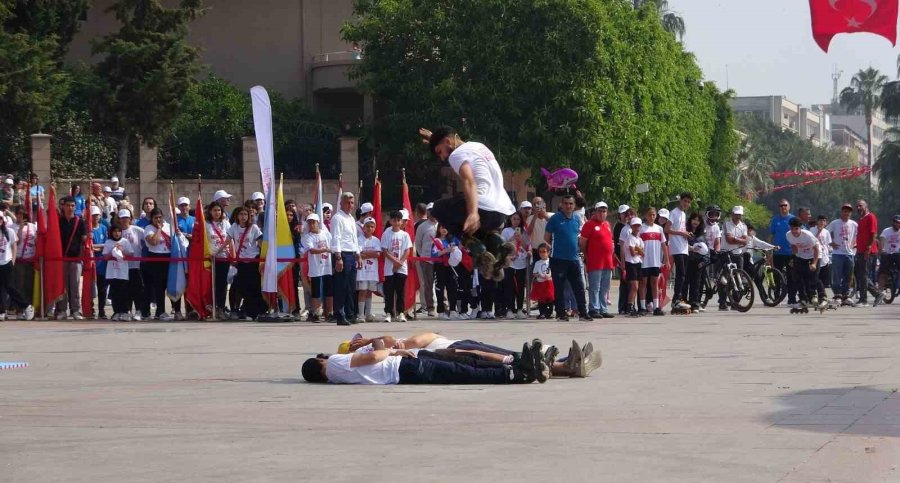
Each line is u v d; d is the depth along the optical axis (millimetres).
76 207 25547
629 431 7590
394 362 10500
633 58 40938
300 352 14055
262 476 6371
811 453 6684
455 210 8602
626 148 40000
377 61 41844
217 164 42000
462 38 40250
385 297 19766
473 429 7812
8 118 34688
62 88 35875
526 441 7289
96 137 38156
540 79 39406
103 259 20188
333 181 40125
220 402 9453
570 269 19172
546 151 39719
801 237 21719
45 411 9062
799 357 12461
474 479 6156
